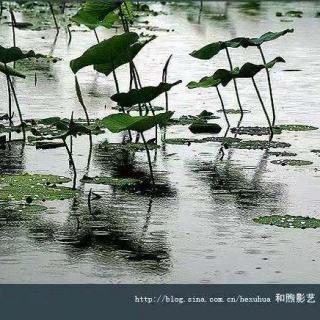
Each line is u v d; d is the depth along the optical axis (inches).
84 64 696.4
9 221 509.4
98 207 542.9
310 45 1438.2
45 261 446.6
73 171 634.2
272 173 639.1
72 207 542.3
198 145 735.7
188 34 1550.2
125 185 598.5
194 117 842.2
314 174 636.7
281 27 1679.4
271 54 1325.0
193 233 493.0
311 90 1016.2
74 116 836.0
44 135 754.8
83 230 496.4
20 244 470.3
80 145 724.7
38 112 853.8
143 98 613.3
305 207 549.6
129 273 434.3
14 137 748.6
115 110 871.1
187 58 1258.0
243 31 1592.0
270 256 457.1
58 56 1263.5
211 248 468.4
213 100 947.3
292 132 792.3
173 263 446.6
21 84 1023.6
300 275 433.1
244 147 722.2
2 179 594.9
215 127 801.6
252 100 949.8
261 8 2183.8
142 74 1107.9
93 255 456.1
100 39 1473.9
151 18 1861.5
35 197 551.8
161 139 759.7
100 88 1012.5
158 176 626.2
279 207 549.3
